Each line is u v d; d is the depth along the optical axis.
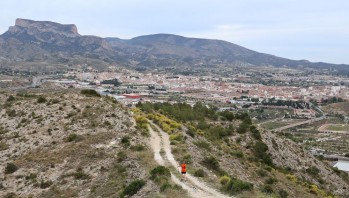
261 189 39.91
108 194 39.19
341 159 160.88
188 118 99.38
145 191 35.12
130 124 67.75
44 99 82.31
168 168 43.03
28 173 50.16
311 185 71.06
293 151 96.25
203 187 36.56
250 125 97.75
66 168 49.91
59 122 69.25
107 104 78.81
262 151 83.94
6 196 45.28
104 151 53.31
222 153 64.88
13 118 75.69
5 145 63.28
